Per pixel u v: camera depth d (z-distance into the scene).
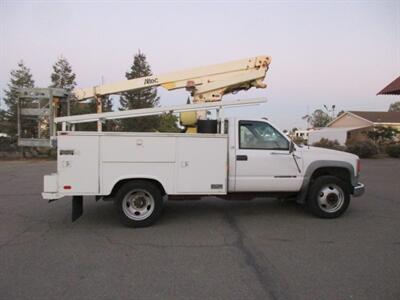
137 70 41.19
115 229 6.61
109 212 7.98
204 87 9.02
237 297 3.89
